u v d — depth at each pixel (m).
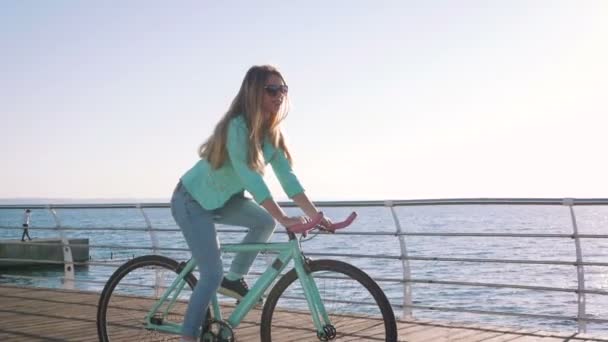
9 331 5.23
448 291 20.84
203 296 3.42
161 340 4.07
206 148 3.41
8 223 102.25
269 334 3.41
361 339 3.17
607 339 4.50
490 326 5.02
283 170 3.47
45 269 28.52
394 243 26.09
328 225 3.21
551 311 17.31
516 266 31.47
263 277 3.43
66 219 113.19
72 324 5.53
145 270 3.97
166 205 6.46
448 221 112.19
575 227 4.65
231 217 3.54
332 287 3.25
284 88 3.34
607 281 26.73
